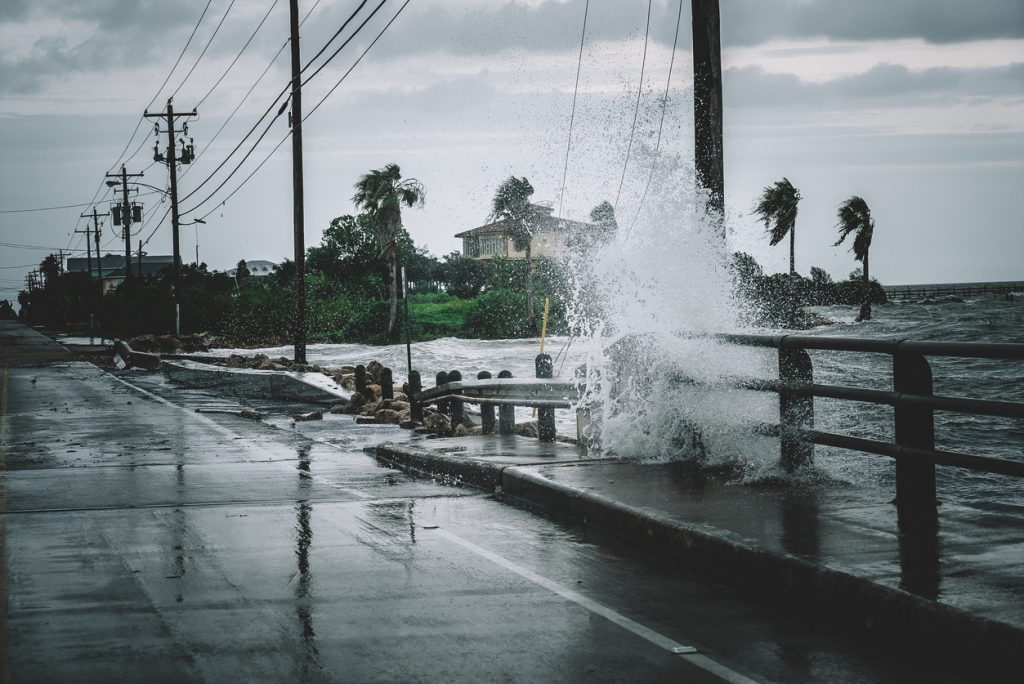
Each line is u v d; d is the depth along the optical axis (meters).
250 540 8.85
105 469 13.79
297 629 6.16
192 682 5.22
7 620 6.37
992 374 26.78
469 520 9.75
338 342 80.06
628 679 5.24
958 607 5.66
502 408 15.81
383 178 76.31
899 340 8.45
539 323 73.31
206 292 81.75
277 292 98.31
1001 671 5.31
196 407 25.83
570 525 9.40
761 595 6.89
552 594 6.95
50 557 8.20
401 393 24.77
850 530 7.66
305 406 26.80
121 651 5.74
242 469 13.82
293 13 38.16
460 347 60.53
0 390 32.22
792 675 5.30
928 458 8.16
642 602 6.73
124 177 96.00
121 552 8.38
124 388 33.47
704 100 12.01
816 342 9.41
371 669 5.41
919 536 7.41
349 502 10.89
